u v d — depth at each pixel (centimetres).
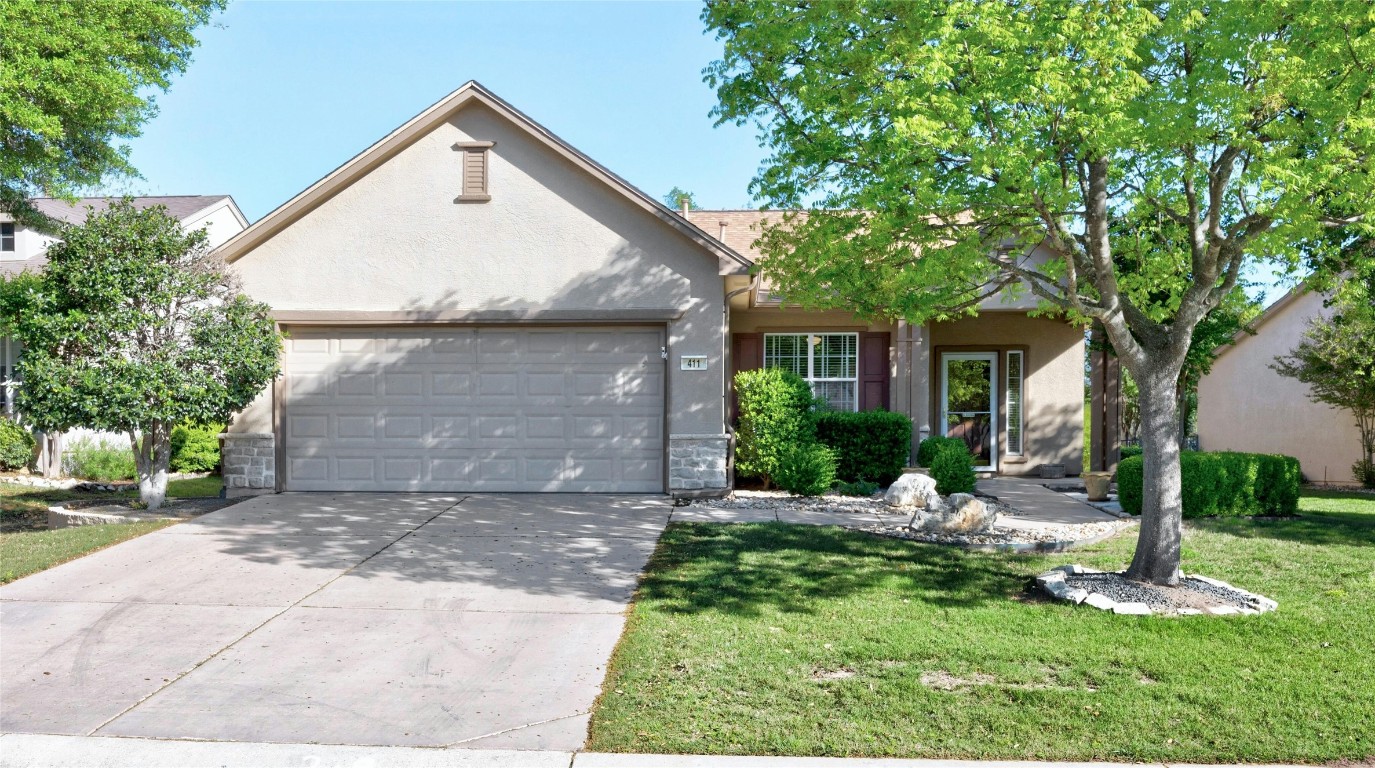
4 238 2209
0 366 1975
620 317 1288
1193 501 1189
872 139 878
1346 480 2002
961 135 745
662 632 686
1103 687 576
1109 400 1744
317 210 1300
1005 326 1773
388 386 1324
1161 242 1060
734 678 592
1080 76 714
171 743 504
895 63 851
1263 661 621
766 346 1719
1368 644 656
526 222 1293
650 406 1314
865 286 989
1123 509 1218
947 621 714
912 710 539
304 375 1327
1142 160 886
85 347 1114
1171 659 624
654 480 1318
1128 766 473
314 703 561
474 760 483
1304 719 527
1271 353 2280
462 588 817
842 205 977
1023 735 506
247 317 1181
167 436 1222
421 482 1323
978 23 720
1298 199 690
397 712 548
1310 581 834
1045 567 894
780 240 1087
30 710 549
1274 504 1213
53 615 735
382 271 1296
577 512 1173
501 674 611
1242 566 892
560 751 493
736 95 1041
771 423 1410
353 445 1327
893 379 1675
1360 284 1028
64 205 2302
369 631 698
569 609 755
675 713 538
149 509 1195
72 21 1486
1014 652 639
